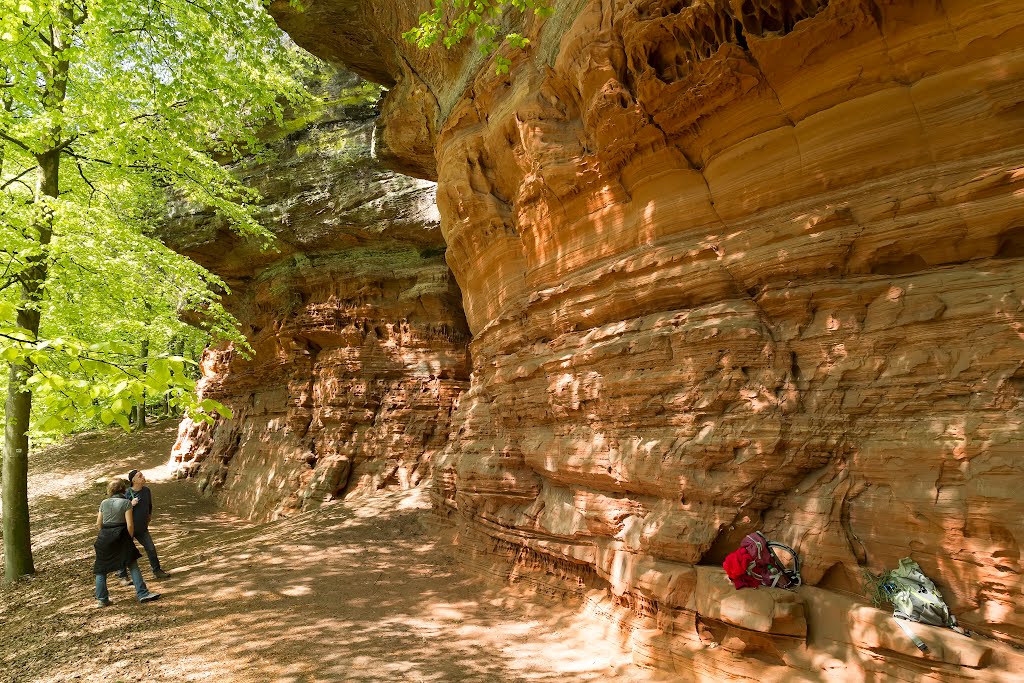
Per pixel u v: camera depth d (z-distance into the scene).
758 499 4.75
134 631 6.72
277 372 18.41
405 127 11.95
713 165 5.78
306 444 16.00
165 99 11.32
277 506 15.73
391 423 15.09
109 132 10.59
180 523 15.76
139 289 10.63
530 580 7.23
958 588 3.75
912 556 3.99
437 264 15.77
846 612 4.00
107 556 7.78
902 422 4.23
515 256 8.55
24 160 11.24
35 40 9.09
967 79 4.43
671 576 4.91
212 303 11.95
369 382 15.65
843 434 4.49
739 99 5.39
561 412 6.79
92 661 5.95
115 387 3.26
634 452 5.59
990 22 4.26
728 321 5.18
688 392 5.27
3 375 11.94
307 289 17.05
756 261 5.24
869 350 4.48
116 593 8.31
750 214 5.55
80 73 10.72
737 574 4.37
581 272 7.03
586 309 6.70
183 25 11.45
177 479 21.05
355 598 7.41
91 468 23.27
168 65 11.66
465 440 9.57
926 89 4.58
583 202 6.98
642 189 6.30
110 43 10.56
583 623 6.00
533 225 7.78
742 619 4.23
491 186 8.85
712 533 4.84
